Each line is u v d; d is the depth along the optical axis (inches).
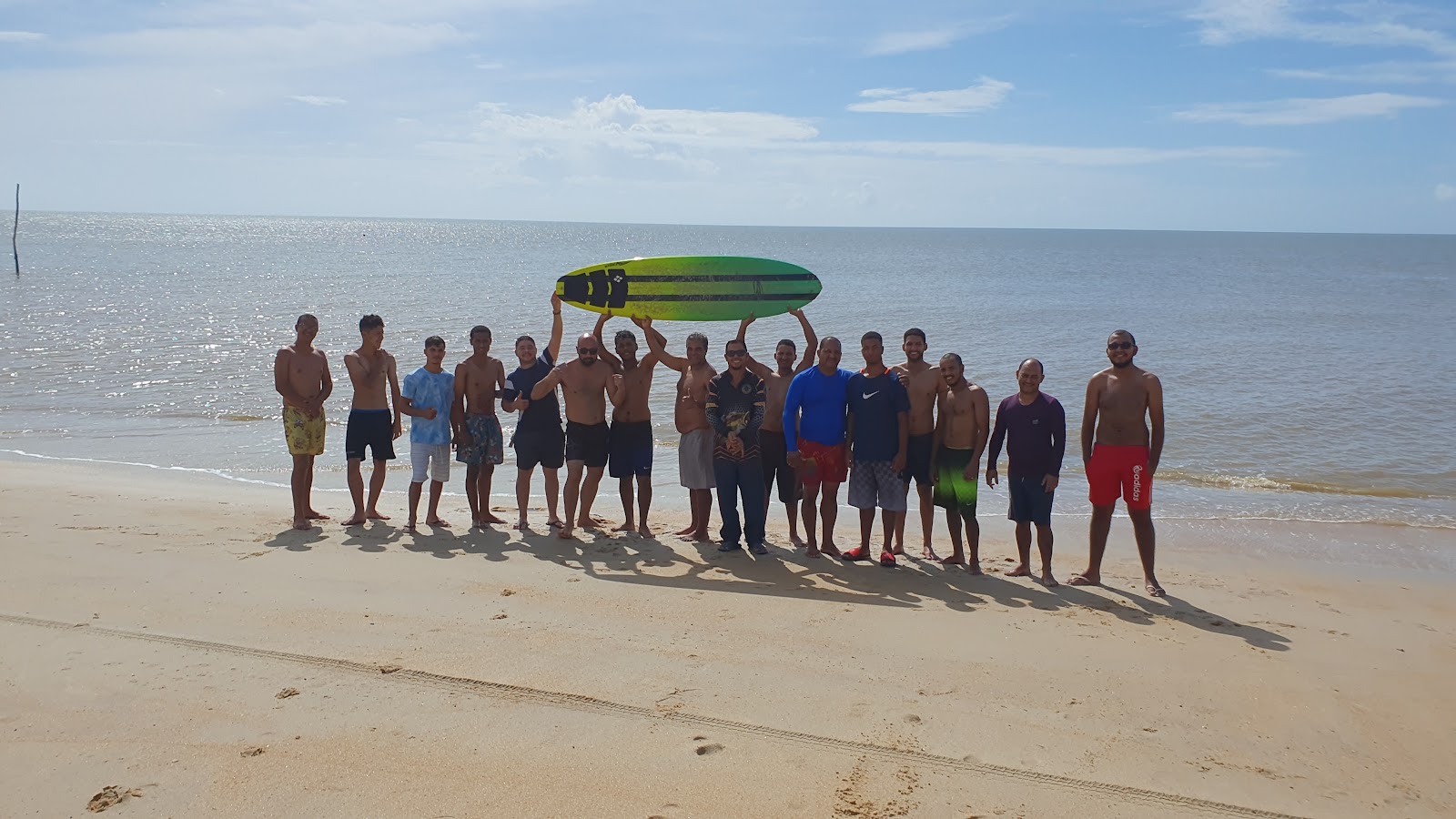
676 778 164.9
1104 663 225.0
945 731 186.2
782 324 1163.3
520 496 339.0
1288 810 163.2
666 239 7145.7
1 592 248.1
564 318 1191.6
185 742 173.5
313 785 160.1
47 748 170.6
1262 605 283.4
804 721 188.2
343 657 213.0
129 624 228.8
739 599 264.8
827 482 311.6
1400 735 192.9
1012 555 338.3
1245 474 486.6
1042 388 739.4
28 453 483.8
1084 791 166.1
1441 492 456.1
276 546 304.3
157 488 404.8
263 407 623.8
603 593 265.7
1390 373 805.9
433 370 337.7
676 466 484.7
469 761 169.0
